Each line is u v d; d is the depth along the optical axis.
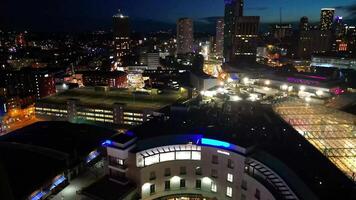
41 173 83.12
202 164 72.56
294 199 52.41
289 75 183.00
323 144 74.94
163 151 72.31
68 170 87.38
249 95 142.75
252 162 64.50
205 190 73.69
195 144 72.19
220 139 71.44
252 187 62.88
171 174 73.75
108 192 67.81
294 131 79.19
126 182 70.56
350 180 55.69
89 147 103.56
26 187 76.69
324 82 161.50
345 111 106.94
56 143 102.44
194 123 85.94
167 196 73.69
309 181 54.25
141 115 191.38
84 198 67.38
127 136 73.62
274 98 128.25
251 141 69.94
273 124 84.81
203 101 119.94
